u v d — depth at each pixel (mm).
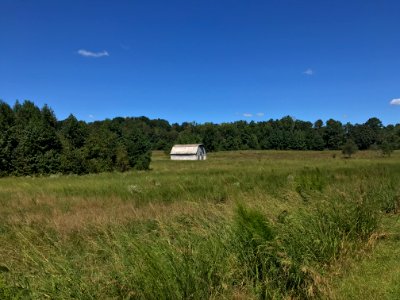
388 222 7410
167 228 6168
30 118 52594
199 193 13172
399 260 5504
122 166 44312
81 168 41406
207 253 4750
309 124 173500
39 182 23500
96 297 3971
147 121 190625
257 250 4938
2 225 8930
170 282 3994
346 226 6262
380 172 16219
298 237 5387
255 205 7016
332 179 14531
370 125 160625
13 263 5082
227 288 4395
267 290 4438
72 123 50312
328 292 4496
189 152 86750
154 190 14711
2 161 38281
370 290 4531
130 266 4297
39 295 3922
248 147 147125
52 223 8695
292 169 27484
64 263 4504
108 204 11914
